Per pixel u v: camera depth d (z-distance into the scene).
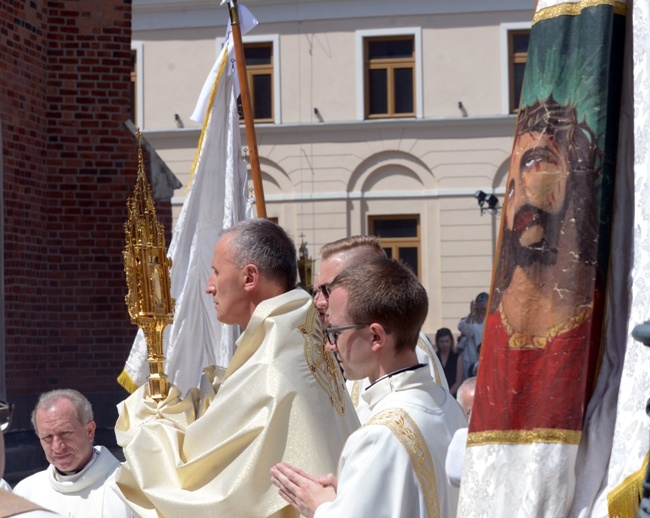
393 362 4.15
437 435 4.00
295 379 4.75
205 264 7.68
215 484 4.61
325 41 40.25
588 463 3.12
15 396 15.11
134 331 15.91
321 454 4.61
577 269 3.14
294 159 40.38
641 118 3.11
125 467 4.76
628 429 3.02
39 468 14.69
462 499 3.18
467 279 39.62
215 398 4.80
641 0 3.14
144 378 7.23
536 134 3.23
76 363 15.80
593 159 3.17
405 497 3.77
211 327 7.48
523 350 3.14
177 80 40.25
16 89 15.08
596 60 3.19
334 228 40.22
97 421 15.73
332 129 40.19
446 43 39.91
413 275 4.24
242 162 8.10
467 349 21.80
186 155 40.22
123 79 15.95
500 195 39.59
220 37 40.12
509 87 39.69
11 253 15.00
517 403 3.12
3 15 14.77
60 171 15.77
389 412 3.98
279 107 40.41
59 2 15.80
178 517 4.55
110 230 15.84
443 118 39.62
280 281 5.07
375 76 40.34
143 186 5.35
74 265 15.80
